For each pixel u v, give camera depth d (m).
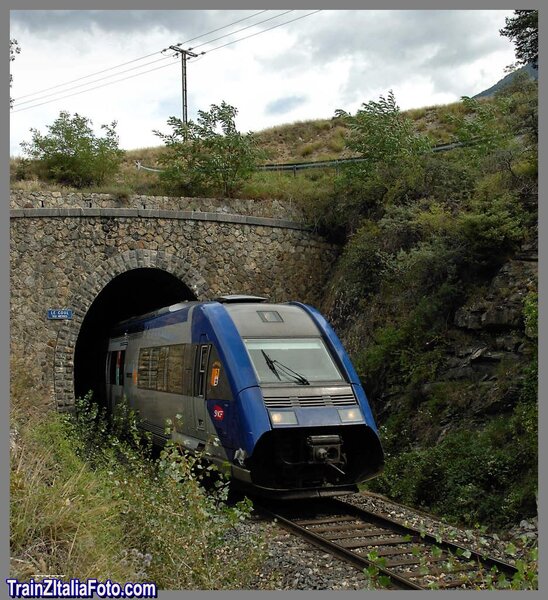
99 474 10.65
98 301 30.78
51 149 25.66
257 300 14.23
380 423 15.67
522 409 11.59
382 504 12.34
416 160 20.22
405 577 8.20
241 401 11.45
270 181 25.34
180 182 24.11
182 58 35.62
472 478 11.62
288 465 11.36
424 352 15.37
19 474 8.37
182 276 22.02
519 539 9.79
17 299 20.45
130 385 19.50
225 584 7.52
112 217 21.45
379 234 19.30
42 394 20.42
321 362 12.48
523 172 15.66
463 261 15.27
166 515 7.96
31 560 6.96
